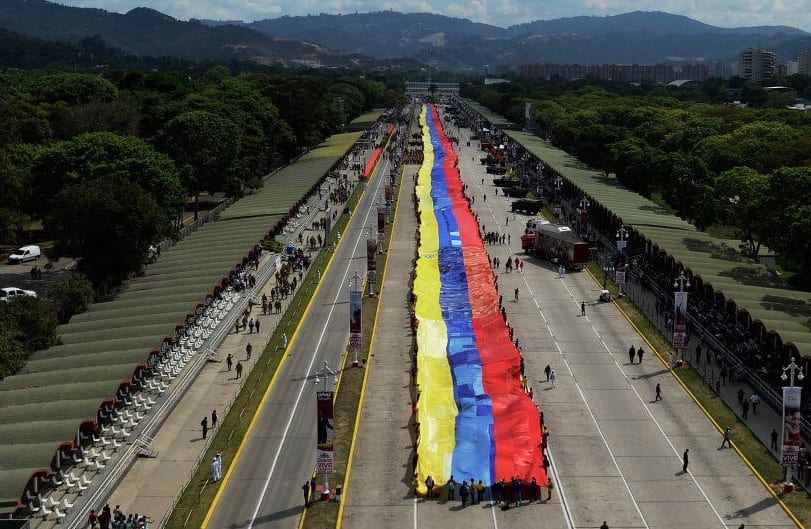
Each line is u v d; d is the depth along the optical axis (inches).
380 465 4473.4
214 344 6289.4
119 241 7253.9
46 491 4192.9
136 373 5467.5
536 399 5334.6
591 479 4320.9
